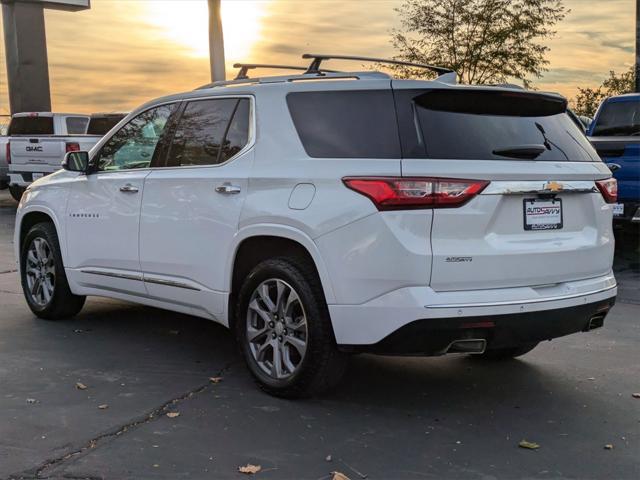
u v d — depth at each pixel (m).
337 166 4.12
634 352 5.68
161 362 5.24
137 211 5.36
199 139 5.08
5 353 5.41
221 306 4.82
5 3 25.33
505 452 3.79
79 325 6.28
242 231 4.55
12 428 3.98
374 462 3.65
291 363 4.47
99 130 17.78
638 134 10.32
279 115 4.56
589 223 4.41
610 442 3.94
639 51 15.03
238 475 3.48
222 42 16.61
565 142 4.44
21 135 18.14
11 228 13.55
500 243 3.99
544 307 4.04
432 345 3.89
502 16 21.34
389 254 3.86
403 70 20.64
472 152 4.00
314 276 4.25
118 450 3.72
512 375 5.07
